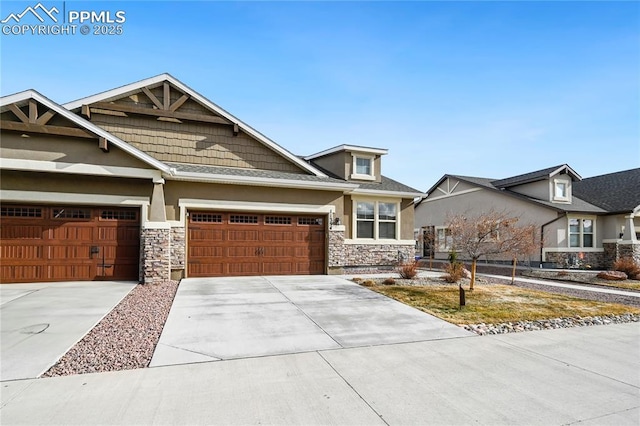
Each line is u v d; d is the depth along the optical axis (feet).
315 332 20.33
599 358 16.97
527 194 64.49
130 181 35.53
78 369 14.67
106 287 32.40
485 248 35.06
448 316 24.48
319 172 46.68
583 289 38.81
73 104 38.58
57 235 34.58
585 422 11.09
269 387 13.20
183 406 11.66
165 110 41.27
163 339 18.54
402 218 52.24
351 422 10.83
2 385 13.09
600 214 60.90
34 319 21.86
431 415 11.32
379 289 34.14
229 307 25.76
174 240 37.32
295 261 42.96
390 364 15.76
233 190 39.81
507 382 13.98
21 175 32.78
